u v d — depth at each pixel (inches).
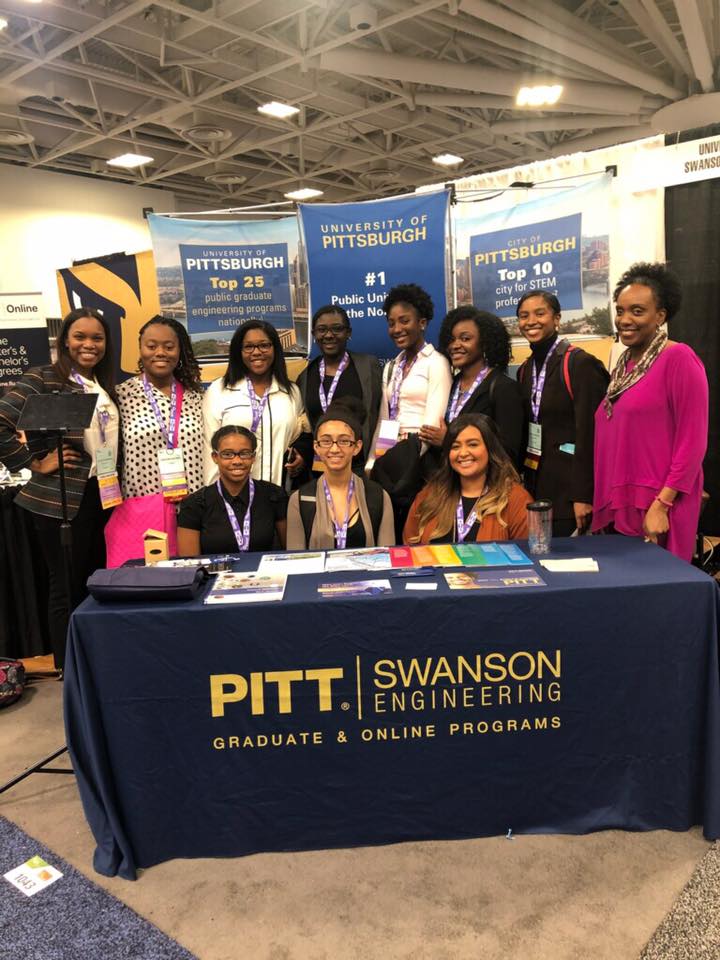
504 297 134.6
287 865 74.4
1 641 125.6
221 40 250.7
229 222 139.3
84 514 106.8
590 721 74.6
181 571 74.7
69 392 92.2
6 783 92.0
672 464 90.0
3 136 327.6
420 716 73.9
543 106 297.9
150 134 362.6
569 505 102.9
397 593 72.4
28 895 71.5
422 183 498.9
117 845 74.1
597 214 124.8
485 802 76.2
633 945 62.2
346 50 250.7
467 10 209.6
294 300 141.4
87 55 270.1
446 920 66.1
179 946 64.4
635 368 93.5
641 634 72.9
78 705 72.6
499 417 104.3
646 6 220.8
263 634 71.4
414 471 109.9
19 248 396.2
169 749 73.5
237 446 94.3
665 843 75.2
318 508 96.4
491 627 72.2
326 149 414.9
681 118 291.1
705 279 132.2
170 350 108.0
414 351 117.7
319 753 74.4
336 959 62.3
